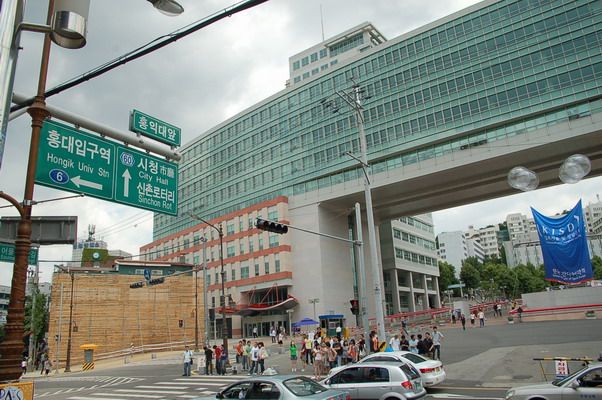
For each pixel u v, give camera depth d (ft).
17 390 22.21
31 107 27.30
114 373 108.68
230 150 273.13
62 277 163.22
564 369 46.62
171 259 299.38
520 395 37.40
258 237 236.02
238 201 258.78
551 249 122.52
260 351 82.23
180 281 185.98
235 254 247.50
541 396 36.29
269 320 225.35
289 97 245.65
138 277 176.24
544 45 172.04
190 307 185.37
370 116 209.36
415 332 132.46
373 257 76.84
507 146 171.22
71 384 90.53
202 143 295.28
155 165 38.78
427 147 191.31
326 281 211.00
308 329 203.82
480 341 98.58
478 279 380.99
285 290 223.92
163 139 38.58
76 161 32.99
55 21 20.13
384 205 228.84
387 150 199.93
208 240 269.44
